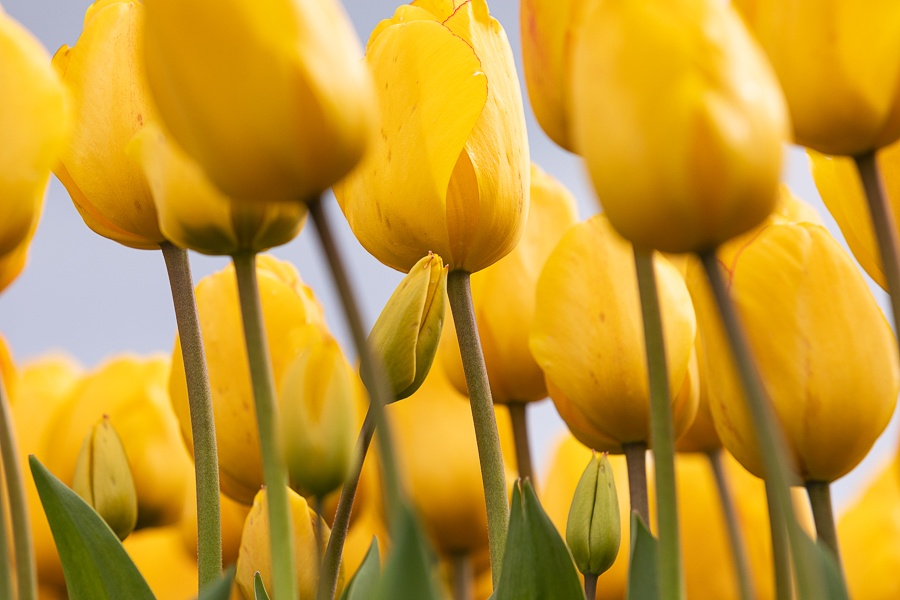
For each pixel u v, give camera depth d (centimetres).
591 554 81
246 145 65
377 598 63
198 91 65
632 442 86
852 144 69
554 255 87
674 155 64
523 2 74
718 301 65
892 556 94
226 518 95
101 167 80
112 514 86
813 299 77
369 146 66
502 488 79
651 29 64
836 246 77
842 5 68
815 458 77
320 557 79
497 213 81
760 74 65
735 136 64
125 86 81
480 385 80
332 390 77
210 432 80
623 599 94
